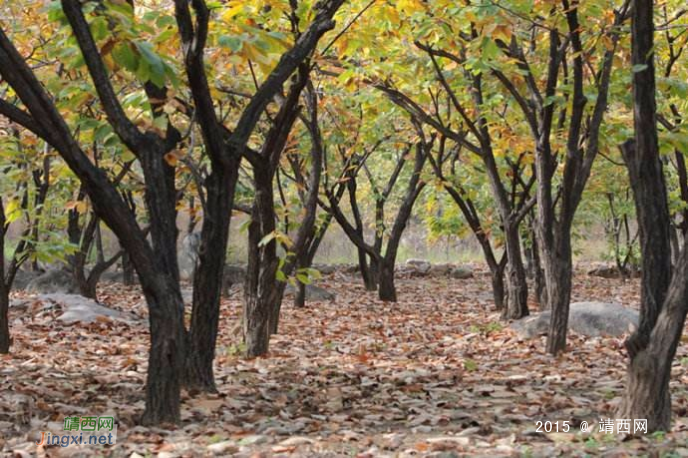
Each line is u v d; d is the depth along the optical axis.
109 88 6.46
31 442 6.24
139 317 15.16
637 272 26.53
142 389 8.66
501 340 12.84
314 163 11.33
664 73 12.23
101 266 17.86
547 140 11.72
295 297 17.83
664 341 6.41
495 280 17.69
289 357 11.10
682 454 5.72
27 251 10.47
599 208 24.80
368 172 21.30
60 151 6.22
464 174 19.16
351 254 32.69
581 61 10.25
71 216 18.05
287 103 9.70
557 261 11.38
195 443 6.29
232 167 7.68
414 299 20.45
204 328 8.29
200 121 7.21
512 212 14.84
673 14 12.39
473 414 7.49
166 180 7.82
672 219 15.11
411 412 7.71
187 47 6.74
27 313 14.68
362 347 11.99
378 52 10.88
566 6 9.50
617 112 13.46
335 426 7.00
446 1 9.95
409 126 17.42
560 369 10.08
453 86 13.91
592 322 12.89
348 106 14.32
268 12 9.28
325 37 10.90
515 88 12.55
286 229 11.55
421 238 34.62
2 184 11.81
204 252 8.14
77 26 6.13
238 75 11.47
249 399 8.26
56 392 8.28
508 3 9.52
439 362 10.83
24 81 6.06
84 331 13.31
